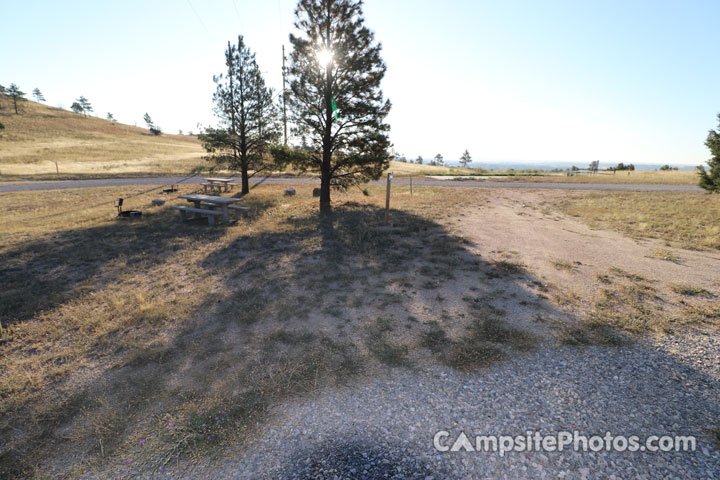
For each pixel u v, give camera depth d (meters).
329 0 13.20
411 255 8.34
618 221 12.16
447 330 4.81
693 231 10.20
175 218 14.19
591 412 3.20
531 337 4.55
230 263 8.10
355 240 9.80
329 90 14.02
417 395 3.54
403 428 3.12
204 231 11.62
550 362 4.00
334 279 6.88
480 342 4.47
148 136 92.06
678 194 19.72
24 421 3.38
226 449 2.97
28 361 4.41
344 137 14.75
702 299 5.52
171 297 6.30
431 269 7.29
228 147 21.84
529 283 6.40
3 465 2.87
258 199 19.28
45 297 6.36
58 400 3.65
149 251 9.34
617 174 40.16
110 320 5.46
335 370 3.97
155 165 42.03
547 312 5.24
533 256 8.05
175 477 2.73
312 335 4.75
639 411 3.18
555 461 2.69
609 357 4.06
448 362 4.08
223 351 4.45
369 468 2.72
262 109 21.19
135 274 7.62
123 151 55.97
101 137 72.19
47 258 8.77
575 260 7.69
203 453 2.94
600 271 6.95
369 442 2.98
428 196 19.98
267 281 6.84
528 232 10.57
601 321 4.90
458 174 40.00
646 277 6.52
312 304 5.74
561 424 3.08
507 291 6.07
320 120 14.80
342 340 4.62
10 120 75.12
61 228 12.38
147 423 3.29
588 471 2.59
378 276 7.01
